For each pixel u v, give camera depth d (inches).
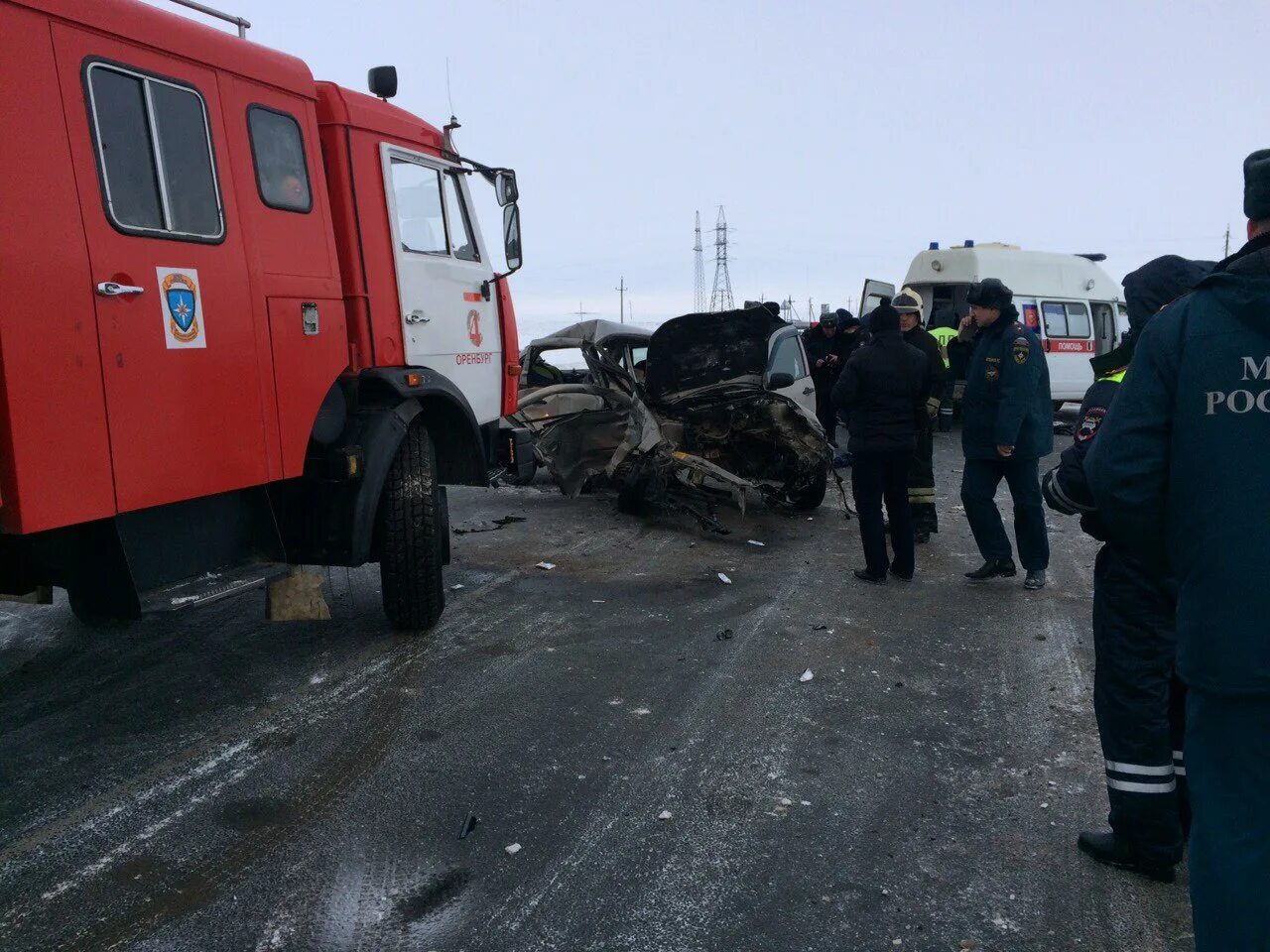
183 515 150.0
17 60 119.3
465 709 162.1
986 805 131.6
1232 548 72.2
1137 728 111.8
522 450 246.2
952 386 574.9
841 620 215.0
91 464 128.4
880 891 111.3
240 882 111.7
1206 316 75.7
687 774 139.9
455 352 218.2
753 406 326.3
